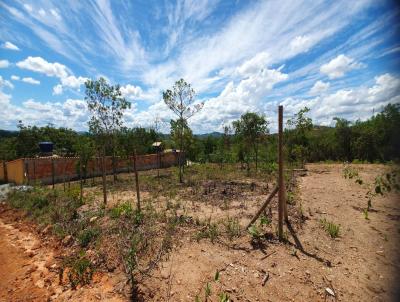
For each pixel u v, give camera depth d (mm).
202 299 3367
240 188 10539
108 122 14641
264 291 3477
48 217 7422
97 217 6680
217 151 24000
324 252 4469
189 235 5285
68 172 17484
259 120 16172
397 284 3535
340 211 6707
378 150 19938
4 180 17984
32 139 29000
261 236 5035
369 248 4590
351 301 3250
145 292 3574
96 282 4016
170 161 26406
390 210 6695
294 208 6879
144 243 4891
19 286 4188
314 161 23688
